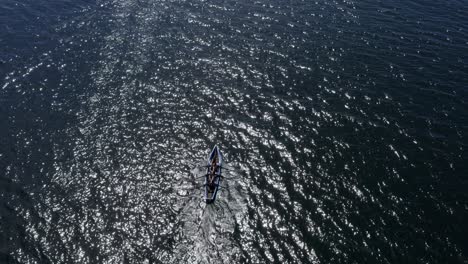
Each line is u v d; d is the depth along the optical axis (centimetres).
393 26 7006
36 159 4478
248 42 6588
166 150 4634
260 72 5909
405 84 5656
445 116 5122
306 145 4712
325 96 5456
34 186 4184
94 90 5484
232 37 6712
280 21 7200
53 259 3541
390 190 4181
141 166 4434
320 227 3816
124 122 4994
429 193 4147
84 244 3669
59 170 4366
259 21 7188
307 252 3606
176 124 4991
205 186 4131
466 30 6850
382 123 5012
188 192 4147
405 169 4406
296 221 3872
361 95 5469
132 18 7162
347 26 7031
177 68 5959
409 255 3572
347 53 6322
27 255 3559
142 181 4269
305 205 4028
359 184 4247
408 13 7419
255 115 5141
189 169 4409
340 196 4122
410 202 4053
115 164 4450
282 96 5456
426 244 3662
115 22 7025
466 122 5031
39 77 5678
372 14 7412
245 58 6206
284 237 3731
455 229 3800
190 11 7456
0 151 4550
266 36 6750
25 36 6525
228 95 5462
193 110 5206
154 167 4425
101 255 3584
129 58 6131
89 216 3916
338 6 7719
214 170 4266
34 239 3691
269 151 4641
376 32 6844
